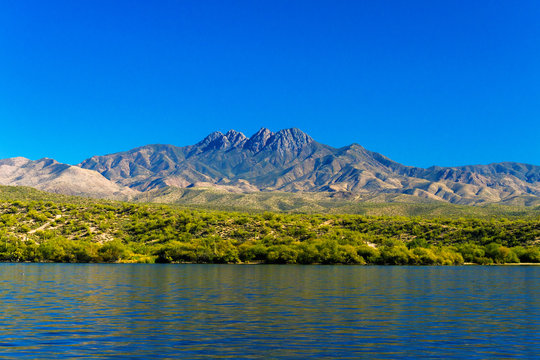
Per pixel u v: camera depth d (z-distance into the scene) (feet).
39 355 108.68
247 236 594.65
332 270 395.96
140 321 150.30
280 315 162.91
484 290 245.65
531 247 552.00
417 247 534.37
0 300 197.47
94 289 239.71
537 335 132.26
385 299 206.49
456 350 115.03
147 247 536.01
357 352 112.68
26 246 501.56
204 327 141.28
